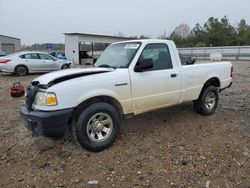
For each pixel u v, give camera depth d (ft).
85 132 13.32
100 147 13.80
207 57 123.13
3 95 30.19
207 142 15.23
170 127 17.54
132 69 14.97
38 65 53.72
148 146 14.60
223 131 16.98
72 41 100.53
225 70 20.95
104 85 13.69
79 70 14.03
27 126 13.50
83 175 11.82
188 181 11.32
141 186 10.98
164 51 16.78
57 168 12.39
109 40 111.14
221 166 12.51
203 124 18.24
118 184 11.15
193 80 18.22
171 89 16.78
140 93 15.21
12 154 13.87
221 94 28.96
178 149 14.25
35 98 13.12
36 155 13.65
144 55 15.61
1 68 49.96
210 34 254.06
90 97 13.21
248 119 19.52
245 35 238.89
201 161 12.97
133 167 12.42
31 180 11.49
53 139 15.34
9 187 11.02
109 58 16.58
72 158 13.25
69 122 13.99
